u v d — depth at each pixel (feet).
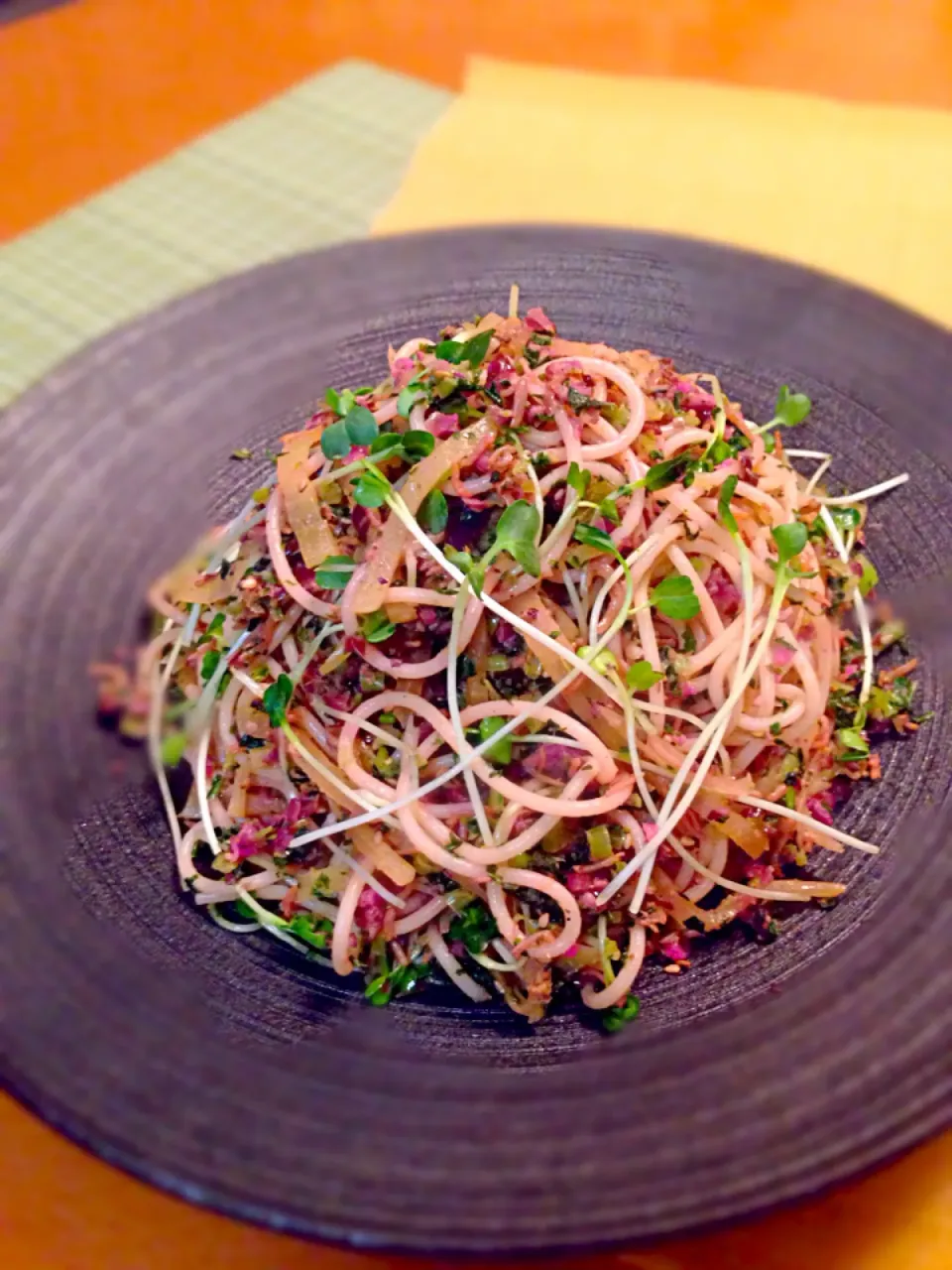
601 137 1.37
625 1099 0.62
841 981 0.67
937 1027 0.62
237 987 0.72
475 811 0.78
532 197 1.31
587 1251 0.55
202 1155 0.59
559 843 0.79
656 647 0.81
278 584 0.83
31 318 1.24
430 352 0.89
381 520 0.78
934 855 0.73
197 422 0.98
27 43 1.67
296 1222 0.56
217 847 0.81
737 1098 0.61
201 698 0.86
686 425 0.88
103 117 1.53
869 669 0.86
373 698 0.80
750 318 1.03
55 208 1.38
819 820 0.80
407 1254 0.55
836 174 1.29
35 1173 0.67
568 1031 0.71
